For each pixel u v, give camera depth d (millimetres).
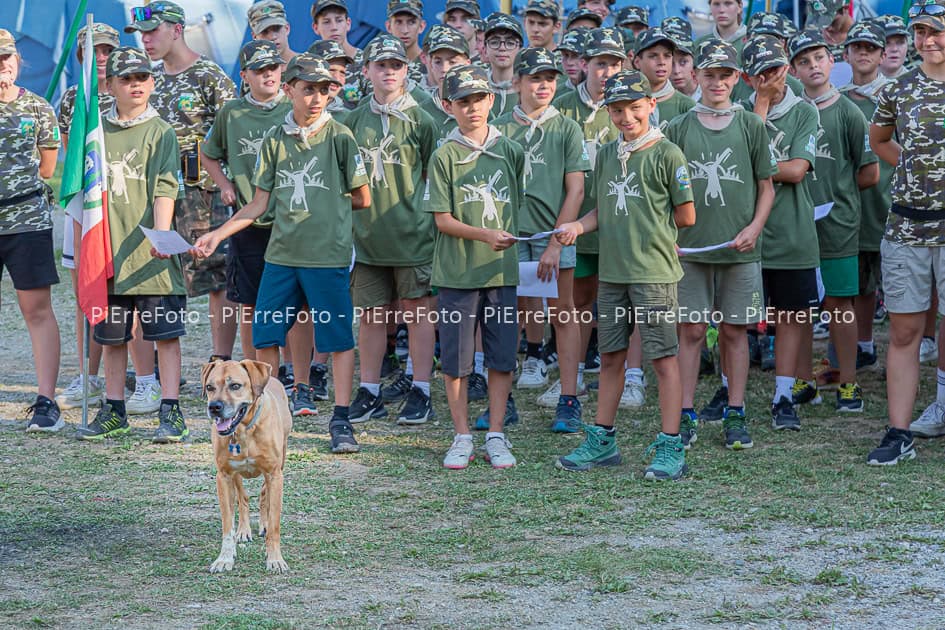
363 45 12688
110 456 6566
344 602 4324
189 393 8250
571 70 8617
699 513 5426
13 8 13641
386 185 7238
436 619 4145
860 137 7496
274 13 8969
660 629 4039
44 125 7191
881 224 8031
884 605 4254
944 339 6746
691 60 8234
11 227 7035
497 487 5902
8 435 7035
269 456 4660
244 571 4672
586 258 7609
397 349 9133
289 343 7969
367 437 7004
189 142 8438
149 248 6879
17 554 4871
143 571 4668
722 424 7184
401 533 5180
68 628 4055
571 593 4410
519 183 6434
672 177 6000
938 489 5734
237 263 7457
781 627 4047
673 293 6051
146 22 8281
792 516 5340
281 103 7512
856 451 6504
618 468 6270
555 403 7699
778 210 6910
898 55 8703
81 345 8016
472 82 6164
